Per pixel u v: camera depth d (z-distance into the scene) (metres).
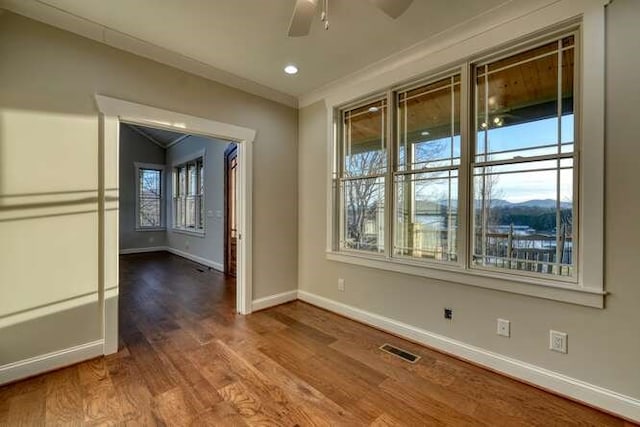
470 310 2.43
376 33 2.46
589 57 1.87
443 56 2.55
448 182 2.63
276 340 2.82
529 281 2.12
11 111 2.11
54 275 2.27
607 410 1.84
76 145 2.35
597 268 1.86
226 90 3.27
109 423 1.74
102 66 2.47
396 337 2.89
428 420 1.79
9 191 2.11
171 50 2.74
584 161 1.91
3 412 1.82
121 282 4.91
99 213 2.45
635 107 1.75
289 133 3.89
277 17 2.27
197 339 2.83
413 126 2.89
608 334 1.84
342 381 2.17
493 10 2.19
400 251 2.98
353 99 3.32
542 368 2.08
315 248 3.79
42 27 2.21
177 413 1.83
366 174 3.31
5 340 2.10
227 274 5.48
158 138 8.02
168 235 8.31
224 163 5.64
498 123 2.36
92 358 2.43
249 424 1.75
